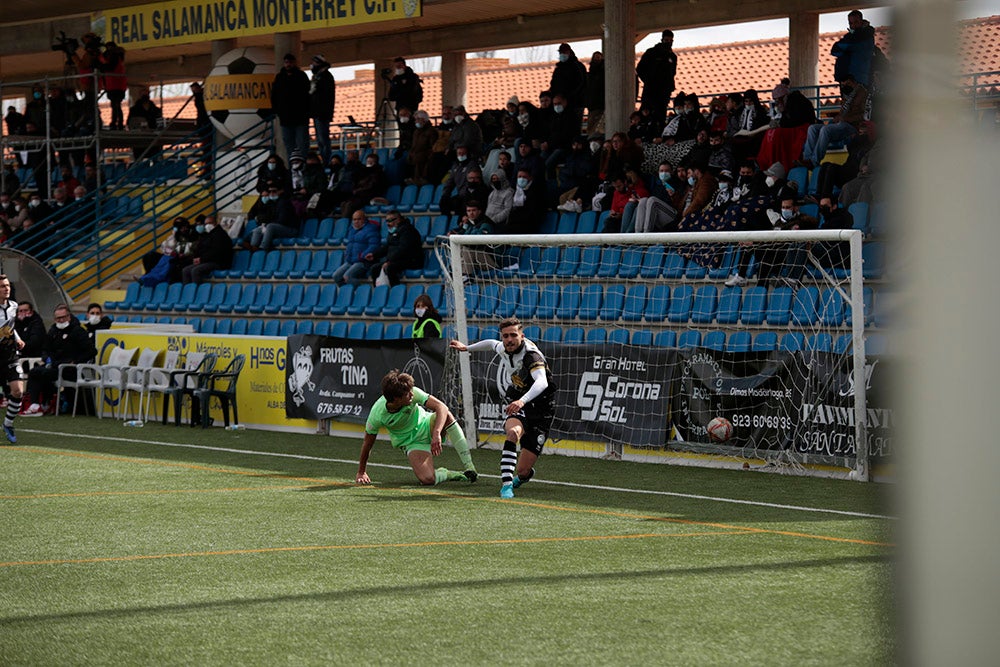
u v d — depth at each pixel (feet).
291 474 48.62
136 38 108.68
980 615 9.96
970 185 9.48
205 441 61.52
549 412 44.16
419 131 91.97
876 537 33.94
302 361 66.59
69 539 33.45
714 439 52.01
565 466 52.47
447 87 123.24
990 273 9.53
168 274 93.91
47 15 118.83
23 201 116.37
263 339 68.44
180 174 112.37
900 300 9.86
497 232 77.92
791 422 50.01
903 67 9.50
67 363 76.18
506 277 75.31
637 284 69.51
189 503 40.45
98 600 25.67
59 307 76.48
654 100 82.69
